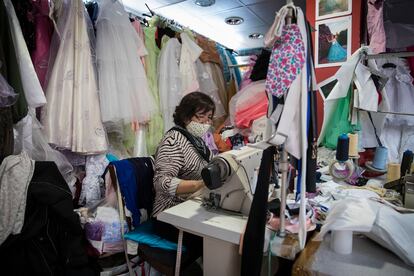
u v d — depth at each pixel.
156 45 2.26
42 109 1.57
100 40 1.74
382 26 1.97
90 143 1.64
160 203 1.34
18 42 1.37
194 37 2.56
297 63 0.77
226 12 3.23
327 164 1.70
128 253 1.34
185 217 0.97
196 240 1.21
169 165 1.32
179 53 2.36
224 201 1.02
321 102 1.93
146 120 1.93
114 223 1.42
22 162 1.24
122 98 1.77
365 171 1.62
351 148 1.52
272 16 3.35
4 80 1.22
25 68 1.38
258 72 1.21
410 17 3.20
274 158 0.92
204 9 3.13
